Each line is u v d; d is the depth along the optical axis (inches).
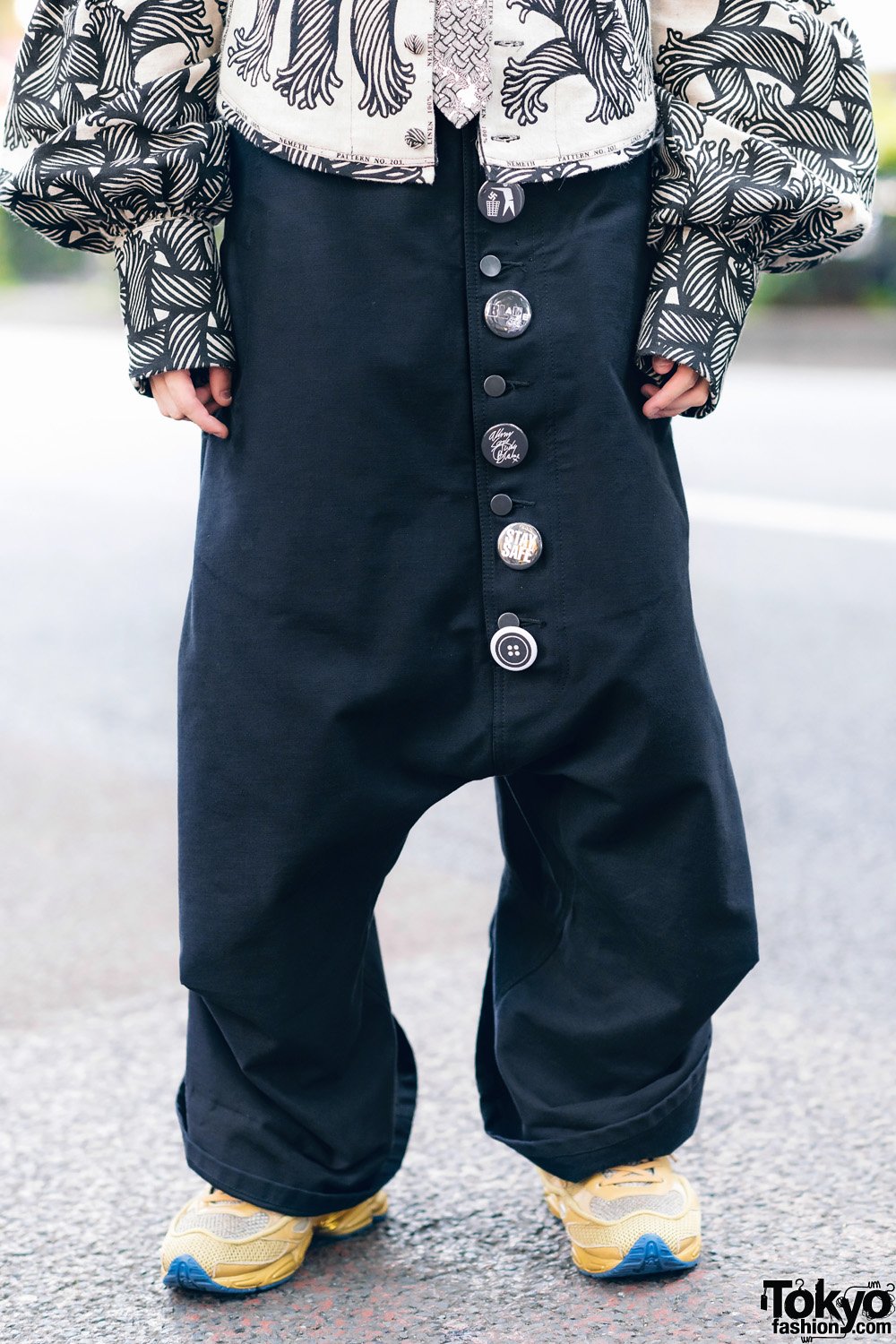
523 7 52.2
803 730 136.3
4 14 700.0
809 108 56.0
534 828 60.7
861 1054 78.7
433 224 52.3
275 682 54.6
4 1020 85.8
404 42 51.6
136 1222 65.8
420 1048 80.8
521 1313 58.5
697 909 57.6
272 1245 60.2
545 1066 61.8
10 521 245.4
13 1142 72.4
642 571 54.1
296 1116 60.2
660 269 54.9
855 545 202.8
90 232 56.2
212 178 53.6
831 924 96.7
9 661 165.9
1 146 57.8
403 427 53.2
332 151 52.2
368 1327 57.9
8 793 126.5
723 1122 72.1
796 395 349.7
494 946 64.9
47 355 544.4
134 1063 80.5
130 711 148.8
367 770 55.8
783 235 55.5
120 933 98.3
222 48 55.1
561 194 53.0
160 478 285.3
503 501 53.7
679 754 55.5
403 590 54.0
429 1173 69.2
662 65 56.5
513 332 52.6
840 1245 62.1
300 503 53.4
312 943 57.9
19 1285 61.2
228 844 56.2
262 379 53.6
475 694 55.6
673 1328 57.1
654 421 56.0
